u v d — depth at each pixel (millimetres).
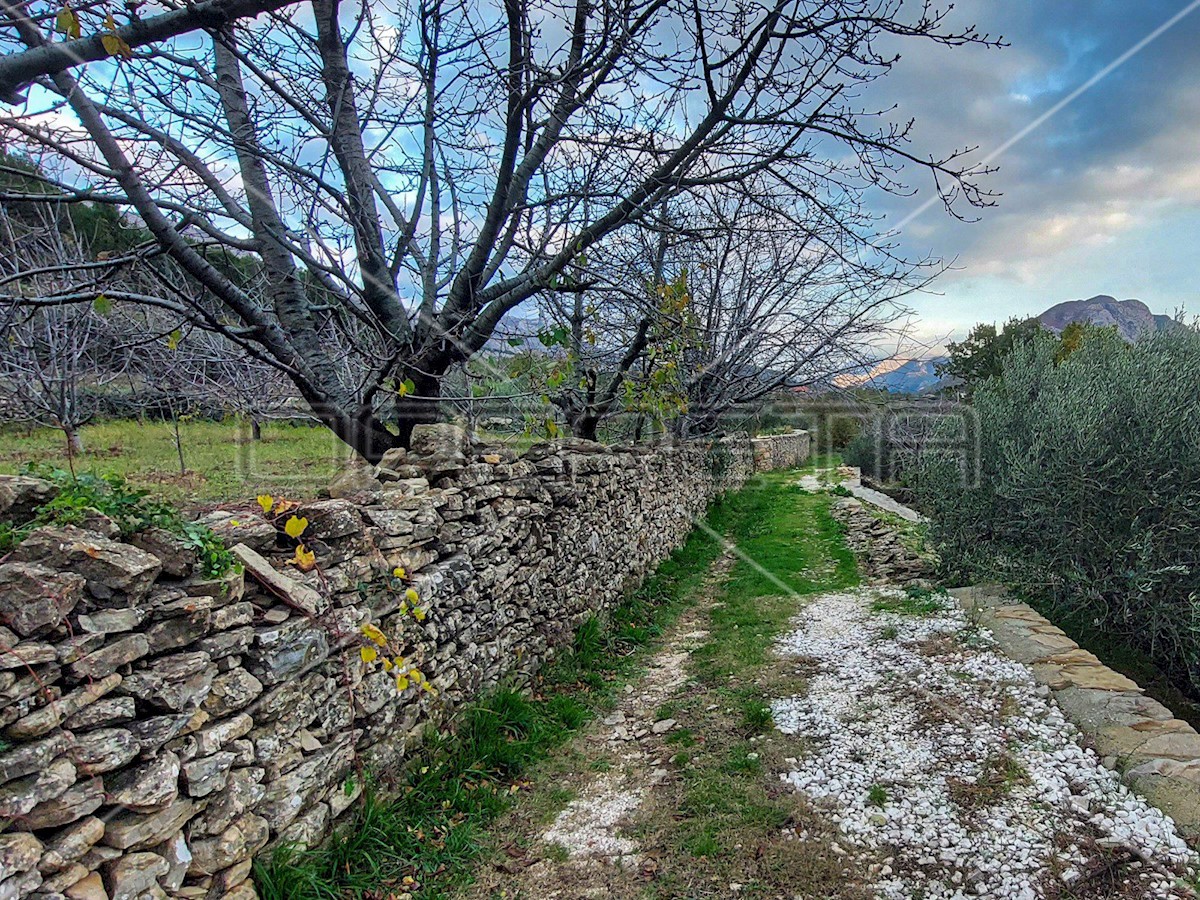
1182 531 4676
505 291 4750
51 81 3162
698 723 4117
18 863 1499
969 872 2584
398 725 3127
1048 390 6191
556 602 5133
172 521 2238
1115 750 3166
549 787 3447
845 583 7371
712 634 5988
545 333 4277
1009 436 6156
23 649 1575
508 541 4434
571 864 2814
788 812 3074
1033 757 3293
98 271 4574
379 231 4793
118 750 1751
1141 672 4898
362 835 2658
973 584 6188
